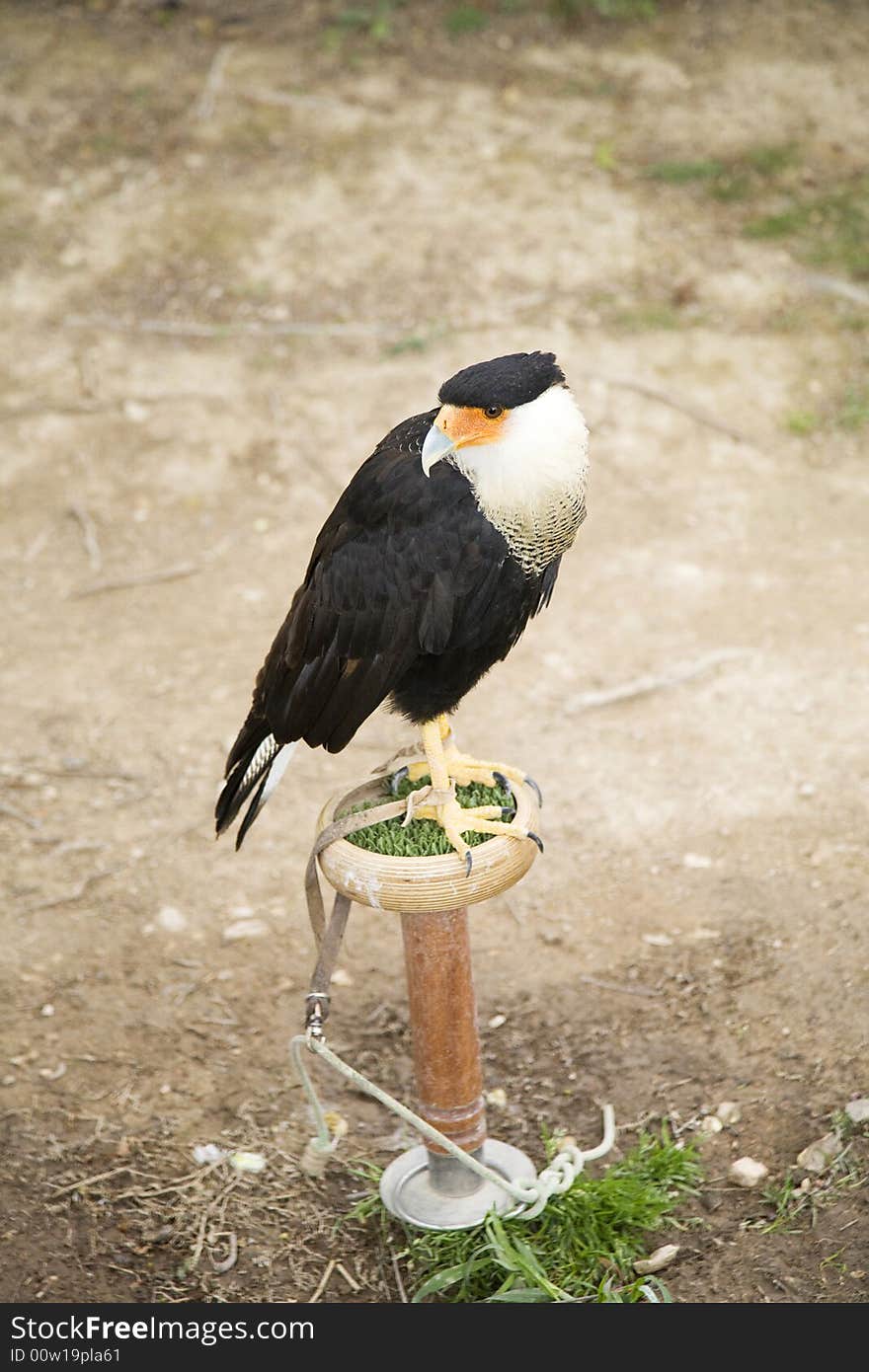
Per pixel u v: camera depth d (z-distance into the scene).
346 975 4.86
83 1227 3.95
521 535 3.46
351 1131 4.31
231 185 9.14
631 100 9.84
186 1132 4.27
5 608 6.80
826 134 9.50
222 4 10.68
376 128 9.55
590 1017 4.64
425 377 7.93
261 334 8.28
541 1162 4.17
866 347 8.05
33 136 9.49
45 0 10.71
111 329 8.34
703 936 4.89
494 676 6.27
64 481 7.54
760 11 10.47
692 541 7.01
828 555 6.87
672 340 8.11
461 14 10.48
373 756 5.89
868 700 5.93
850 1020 4.43
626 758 5.76
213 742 5.94
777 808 5.42
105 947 4.97
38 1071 4.46
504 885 3.46
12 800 5.65
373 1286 3.82
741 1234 3.85
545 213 8.91
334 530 3.68
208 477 7.55
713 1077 4.36
